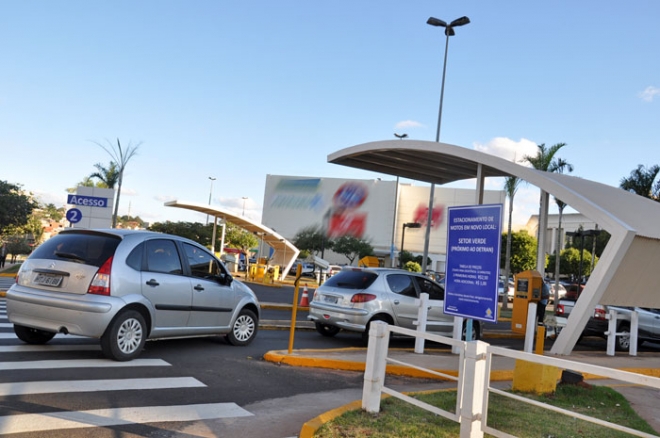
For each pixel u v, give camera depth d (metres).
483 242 8.48
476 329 12.53
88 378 6.61
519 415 6.20
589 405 7.06
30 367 6.87
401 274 11.87
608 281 11.39
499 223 8.26
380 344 5.79
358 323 11.05
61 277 7.50
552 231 88.44
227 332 9.59
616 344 14.92
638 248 11.50
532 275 15.55
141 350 7.85
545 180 12.34
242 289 9.89
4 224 49.25
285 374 8.00
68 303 7.29
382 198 96.81
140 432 5.01
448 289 9.00
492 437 5.34
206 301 8.95
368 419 5.50
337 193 99.56
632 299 12.32
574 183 13.29
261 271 36.28
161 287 8.11
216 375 7.48
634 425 6.13
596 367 3.96
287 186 103.25
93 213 24.31
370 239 96.38
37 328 7.57
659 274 12.21
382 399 6.43
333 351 9.80
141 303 7.77
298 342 11.34
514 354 4.55
